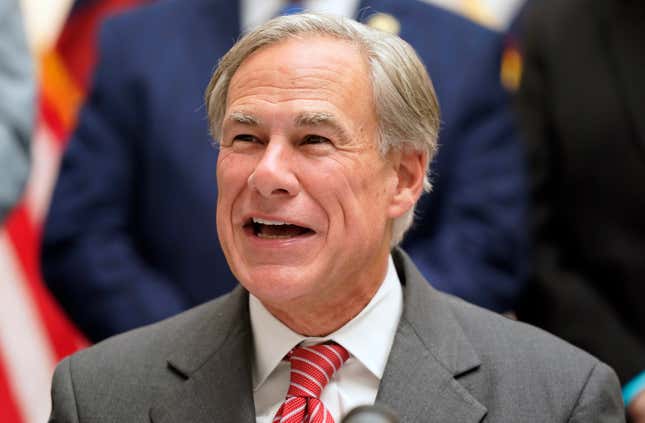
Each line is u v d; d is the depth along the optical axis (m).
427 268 8.57
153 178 8.88
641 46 9.18
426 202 8.76
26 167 8.55
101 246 8.79
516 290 8.77
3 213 8.36
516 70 11.34
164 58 9.05
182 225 8.75
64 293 8.84
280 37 5.86
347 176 5.74
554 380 6.15
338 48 5.87
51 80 12.00
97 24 12.27
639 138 8.98
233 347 6.20
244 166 5.76
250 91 5.76
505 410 6.03
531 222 9.10
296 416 5.87
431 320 6.29
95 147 9.01
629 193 8.97
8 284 11.60
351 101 5.79
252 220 5.83
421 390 5.99
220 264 8.66
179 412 6.06
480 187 8.83
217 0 9.20
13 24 8.70
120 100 9.02
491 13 11.66
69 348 11.70
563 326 8.86
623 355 8.66
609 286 8.99
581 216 9.10
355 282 6.02
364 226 5.86
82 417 6.19
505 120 9.09
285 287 5.70
